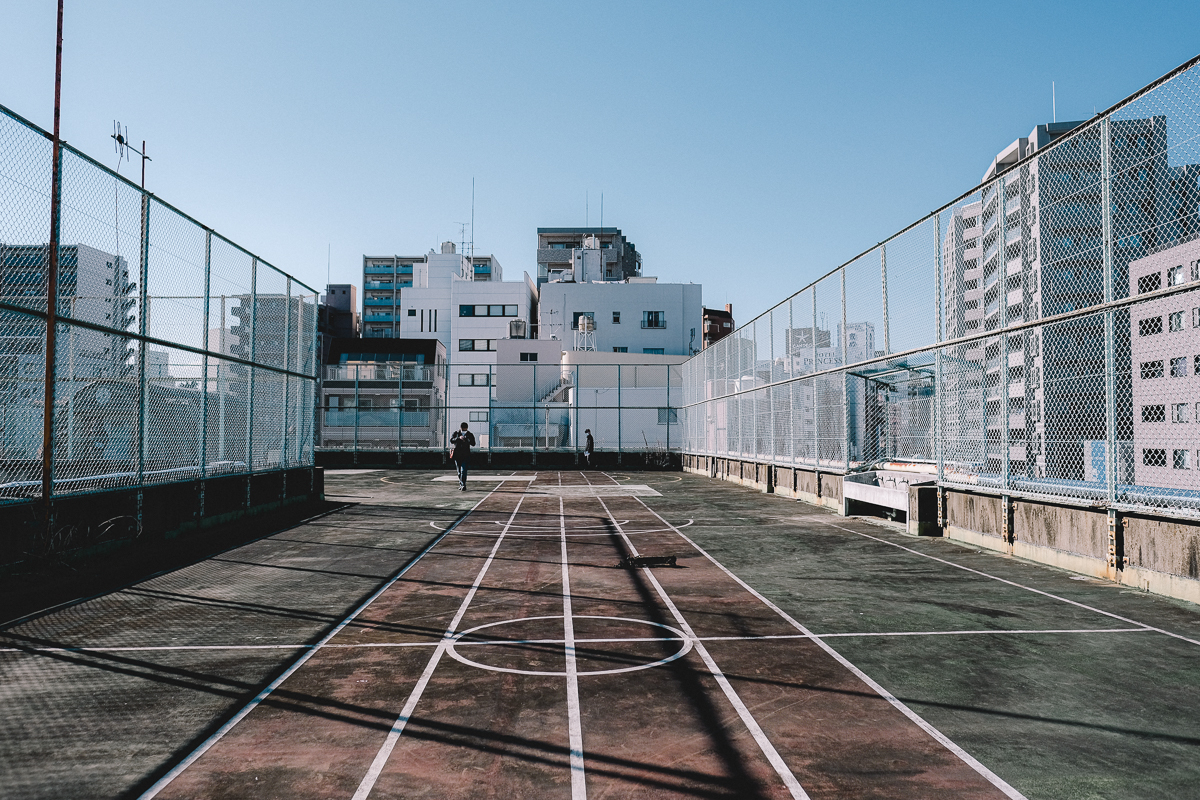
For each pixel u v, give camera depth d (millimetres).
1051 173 9836
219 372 14078
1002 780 3688
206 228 13297
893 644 6129
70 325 9641
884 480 15703
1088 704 4742
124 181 10703
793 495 20047
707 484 25844
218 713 4625
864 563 10102
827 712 4602
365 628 6699
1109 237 8648
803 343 19750
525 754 3988
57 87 9234
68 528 9469
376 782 3672
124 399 10945
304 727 4387
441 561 10250
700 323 74812
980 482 11656
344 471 33406
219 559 10406
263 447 16016
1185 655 5805
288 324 17328
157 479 11898
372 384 38750
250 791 3594
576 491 22562
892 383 16203
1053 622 6863
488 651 5941
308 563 10102
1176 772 3781
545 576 9156
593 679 5234
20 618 7117
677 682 5168
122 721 4500
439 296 90312
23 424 9219
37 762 3934
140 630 6656
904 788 3602
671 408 37531
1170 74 7750
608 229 97812
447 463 35625
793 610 7363
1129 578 8445
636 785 3629
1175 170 7703
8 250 8406
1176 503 7746
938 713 4586
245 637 6406
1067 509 9539
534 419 36906
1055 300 9789
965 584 8664
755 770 3791
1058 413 9711
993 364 11219
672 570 9562
